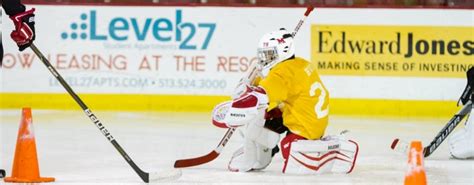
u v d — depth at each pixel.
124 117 22.06
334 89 22.77
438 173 15.30
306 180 14.24
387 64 22.73
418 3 23.14
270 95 14.48
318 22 22.72
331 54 22.72
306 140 14.82
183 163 15.60
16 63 22.86
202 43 22.81
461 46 22.67
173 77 22.86
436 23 22.69
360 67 22.73
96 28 22.89
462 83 22.70
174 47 22.86
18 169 13.88
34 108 22.86
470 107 16.77
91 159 16.53
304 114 14.95
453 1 23.12
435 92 22.73
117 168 15.48
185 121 21.62
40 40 22.84
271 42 14.91
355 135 19.98
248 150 15.14
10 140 18.95
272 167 15.77
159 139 19.19
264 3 23.44
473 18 22.64
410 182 12.36
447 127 16.81
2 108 22.84
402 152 17.00
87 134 19.73
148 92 22.86
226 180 14.18
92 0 23.19
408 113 22.73
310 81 15.01
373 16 22.72
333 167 15.14
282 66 14.81
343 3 23.47
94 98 22.92
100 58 22.91
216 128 20.72
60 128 20.47
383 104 22.73
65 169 15.30
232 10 22.81
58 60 22.89
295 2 23.38
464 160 16.95
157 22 22.86
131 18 22.89
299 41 22.77
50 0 22.94
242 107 14.34
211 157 15.60
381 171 15.38
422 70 22.72
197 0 23.45
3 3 13.90
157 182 13.83
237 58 22.84
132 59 22.91
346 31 22.73
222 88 22.86
